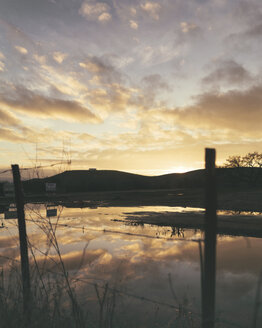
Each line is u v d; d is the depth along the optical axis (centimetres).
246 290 397
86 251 657
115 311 304
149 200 2611
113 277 448
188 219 1235
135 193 3981
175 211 1642
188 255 612
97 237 837
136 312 305
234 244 761
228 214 1451
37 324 235
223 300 355
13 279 380
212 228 219
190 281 434
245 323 275
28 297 267
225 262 575
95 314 296
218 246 739
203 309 217
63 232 931
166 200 2547
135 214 1499
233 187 4556
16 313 255
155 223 1148
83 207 1989
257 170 4819
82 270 487
